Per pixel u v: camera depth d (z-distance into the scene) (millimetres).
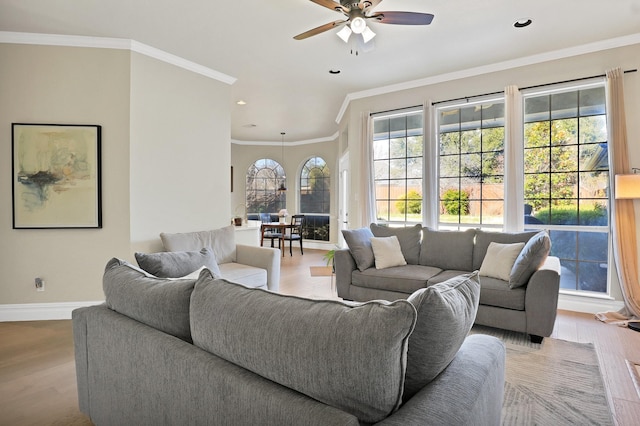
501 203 4219
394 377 872
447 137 4562
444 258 3787
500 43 3570
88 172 3430
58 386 2203
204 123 4176
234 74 4367
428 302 1016
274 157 9141
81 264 3443
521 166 3965
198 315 1202
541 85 3896
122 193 3496
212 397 1085
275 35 3359
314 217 8883
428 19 2594
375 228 4344
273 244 8453
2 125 3307
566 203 3869
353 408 884
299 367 932
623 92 3471
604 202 3678
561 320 3436
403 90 4793
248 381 1010
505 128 4004
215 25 3170
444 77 4441
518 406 1978
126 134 3496
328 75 4434
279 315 1018
